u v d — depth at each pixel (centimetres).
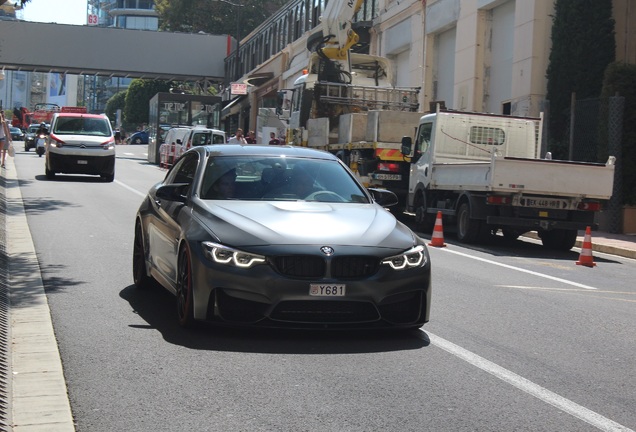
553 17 2517
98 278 1037
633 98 2130
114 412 534
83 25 6775
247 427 509
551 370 673
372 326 727
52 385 580
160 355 673
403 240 745
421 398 578
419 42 3434
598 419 547
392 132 2144
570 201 1627
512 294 1058
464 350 722
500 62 2855
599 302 1038
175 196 820
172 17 8206
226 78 7081
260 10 8288
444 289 1070
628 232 2116
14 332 734
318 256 698
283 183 837
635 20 2350
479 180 1634
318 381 611
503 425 527
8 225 1538
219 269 702
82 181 2844
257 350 695
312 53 2628
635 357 736
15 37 6638
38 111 8688
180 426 509
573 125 2202
